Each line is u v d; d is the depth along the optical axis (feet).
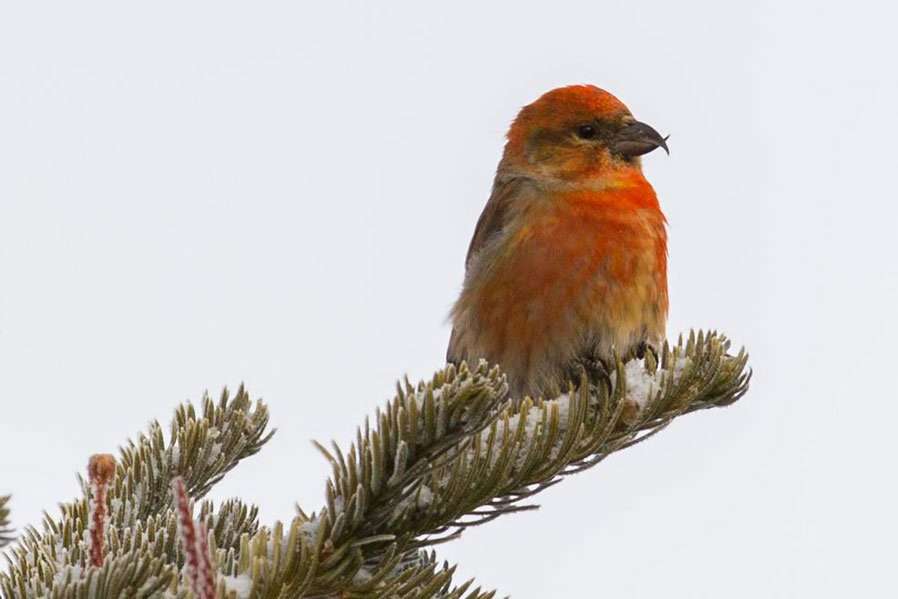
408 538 18.37
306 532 17.31
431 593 17.66
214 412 22.89
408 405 16.89
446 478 18.89
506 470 18.83
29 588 16.43
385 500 17.33
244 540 17.20
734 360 23.38
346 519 17.02
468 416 16.90
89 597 15.07
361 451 17.29
